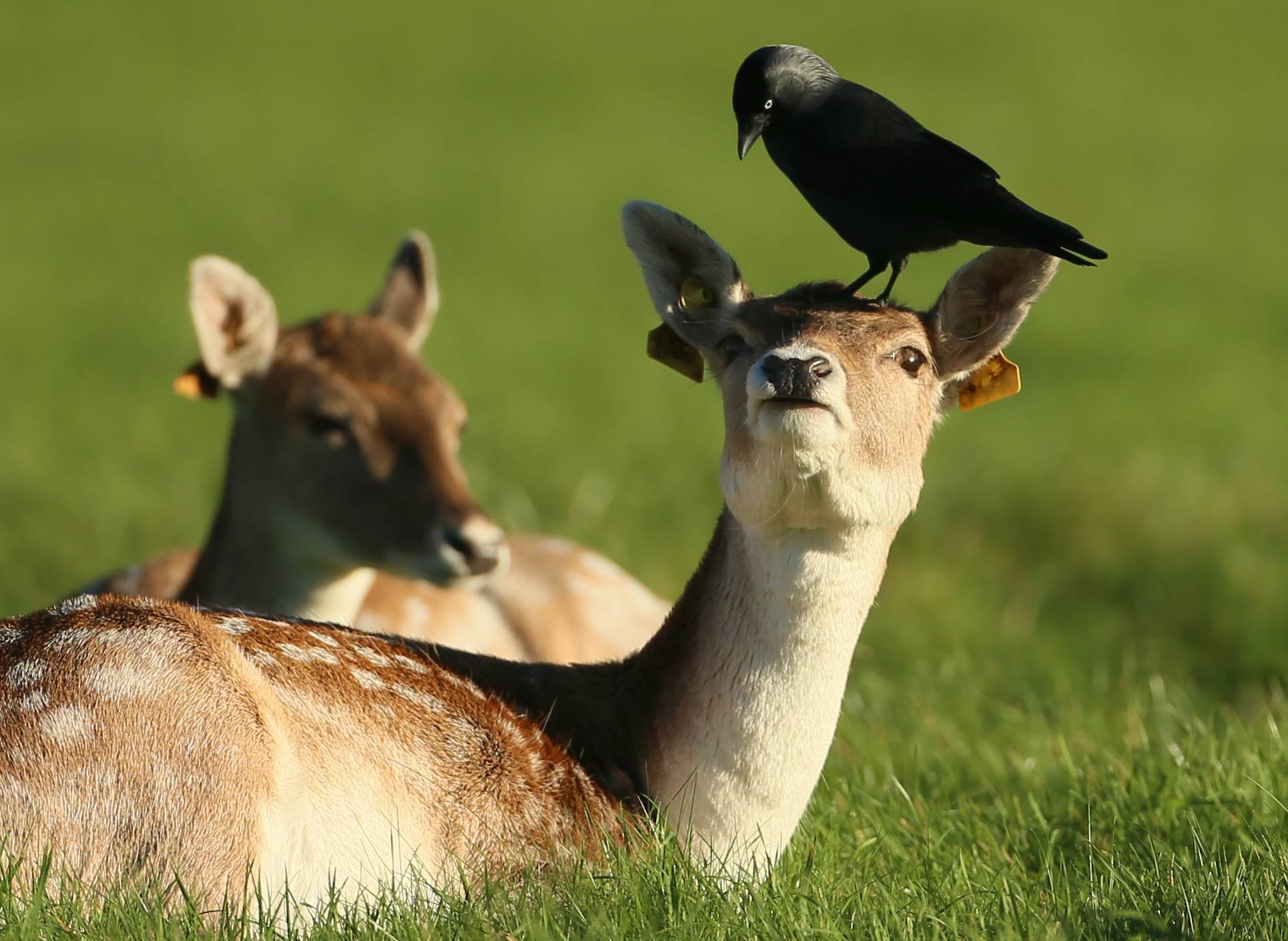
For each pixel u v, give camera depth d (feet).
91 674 31.35
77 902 29.35
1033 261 37.88
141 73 266.36
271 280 155.43
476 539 52.85
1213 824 38.50
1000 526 81.10
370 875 32.35
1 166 210.79
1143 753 43.50
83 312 144.36
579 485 86.89
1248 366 132.77
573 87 268.62
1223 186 211.41
